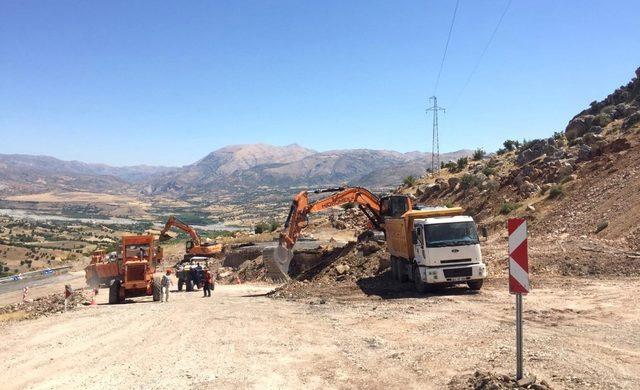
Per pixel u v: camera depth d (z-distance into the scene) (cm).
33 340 1470
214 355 1143
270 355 1113
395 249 2286
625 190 2886
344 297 2081
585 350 996
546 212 3334
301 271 3378
